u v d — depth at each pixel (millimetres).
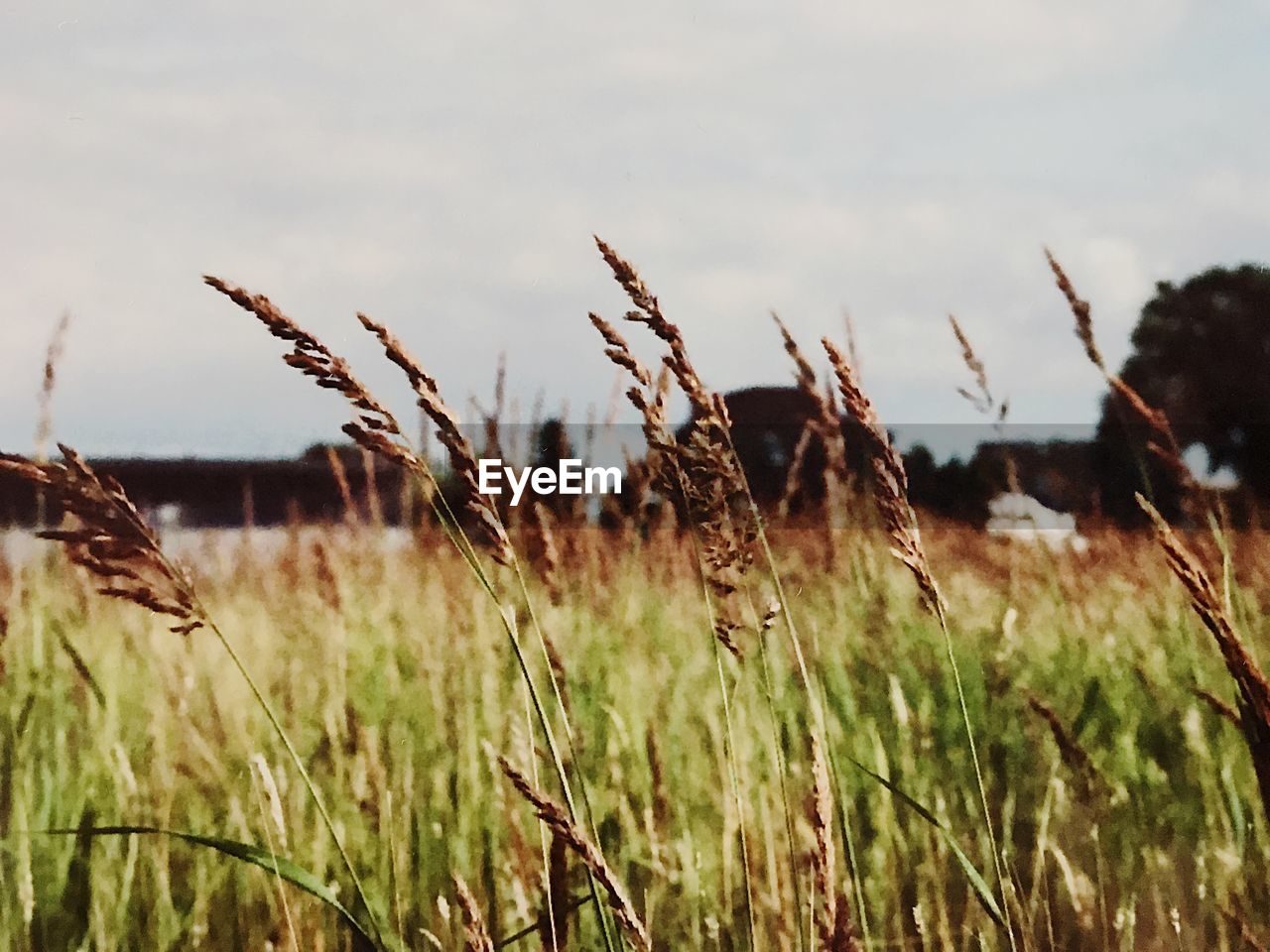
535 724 981
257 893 870
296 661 1137
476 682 1040
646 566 1333
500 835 889
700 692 1098
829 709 983
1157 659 1156
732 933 827
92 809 924
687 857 855
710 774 951
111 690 1062
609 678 1096
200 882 856
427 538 1447
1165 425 1002
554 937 672
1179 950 812
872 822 898
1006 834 884
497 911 838
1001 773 1000
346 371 657
